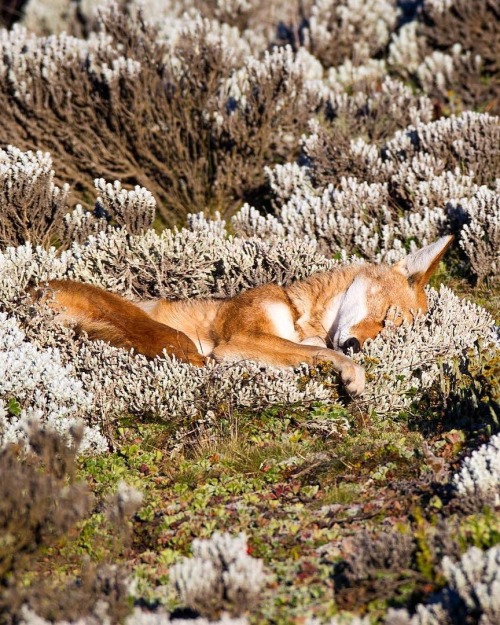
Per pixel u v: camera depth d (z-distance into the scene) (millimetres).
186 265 16844
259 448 12781
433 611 8219
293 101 23750
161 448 13133
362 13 30906
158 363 13758
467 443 12086
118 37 25469
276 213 21609
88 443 12438
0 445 11570
